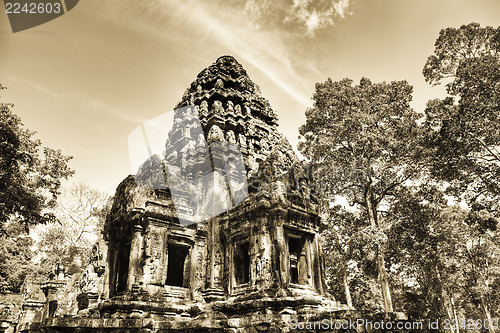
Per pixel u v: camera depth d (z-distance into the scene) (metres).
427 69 26.98
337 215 32.66
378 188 31.81
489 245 39.03
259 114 25.67
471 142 23.94
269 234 16.30
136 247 16.08
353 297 35.62
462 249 39.47
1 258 41.28
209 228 18.17
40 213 26.88
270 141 24.62
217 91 24.12
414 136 28.33
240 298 15.52
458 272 35.91
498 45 23.86
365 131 27.75
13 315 33.34
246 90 25.92
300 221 17.59
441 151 24.86
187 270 17.44
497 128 23.23
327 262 31.12
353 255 30.34
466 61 23.12
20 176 24.14
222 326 13.22
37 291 31.14
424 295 37.00
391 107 30.83
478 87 22.59
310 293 16.31
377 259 26.23
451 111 24.31
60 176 29.56
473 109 22.78
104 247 22.55
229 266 17.27
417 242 30.78
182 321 13.37
